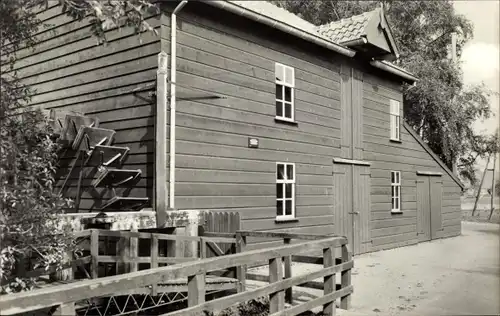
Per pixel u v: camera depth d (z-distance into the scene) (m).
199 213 8.20
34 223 4.42
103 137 9.01
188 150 9.05
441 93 20.55
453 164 20.67
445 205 18.50
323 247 6.66
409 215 16.36
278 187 11.75
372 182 14.63
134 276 3.71
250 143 10.39
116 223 6.84
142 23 4.27
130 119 9.18
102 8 3.99
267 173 10.83
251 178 10.41
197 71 9.34
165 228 7.94
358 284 8.98
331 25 13.92
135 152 9.02
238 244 7.93
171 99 8.73
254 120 10.56
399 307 7.14
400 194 16.09
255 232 7.80
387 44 14.15
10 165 4.34
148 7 4.39
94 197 9.48
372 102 14.98
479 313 6.67
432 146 21.88
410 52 21.67
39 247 4.54
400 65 21.58
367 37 13.06
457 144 20.42
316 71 12.58
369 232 14.25
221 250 8.34
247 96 10.42
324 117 12.75
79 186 9.02
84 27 10.15
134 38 9.21
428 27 21.66
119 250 6.63
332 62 13.21
